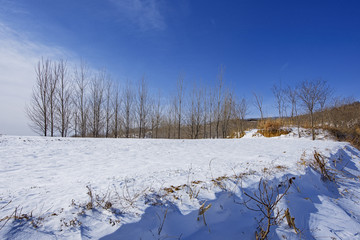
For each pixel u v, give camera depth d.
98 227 2.05
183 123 26.77
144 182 3.59
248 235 2.73
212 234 2.55
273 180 4.13
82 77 22.17
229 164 5.45
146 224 2.27
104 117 23.73
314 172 5.28
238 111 28.38
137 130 29.67
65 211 2.26
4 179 3.92
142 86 25.52
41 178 4.05
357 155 9.65
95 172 4.64
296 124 23.33
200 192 3.14
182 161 6.14
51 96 18.86
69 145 9.73
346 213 3.62
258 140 14.41
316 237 2.85
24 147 8.45
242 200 3.28
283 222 3.05
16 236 1.77
